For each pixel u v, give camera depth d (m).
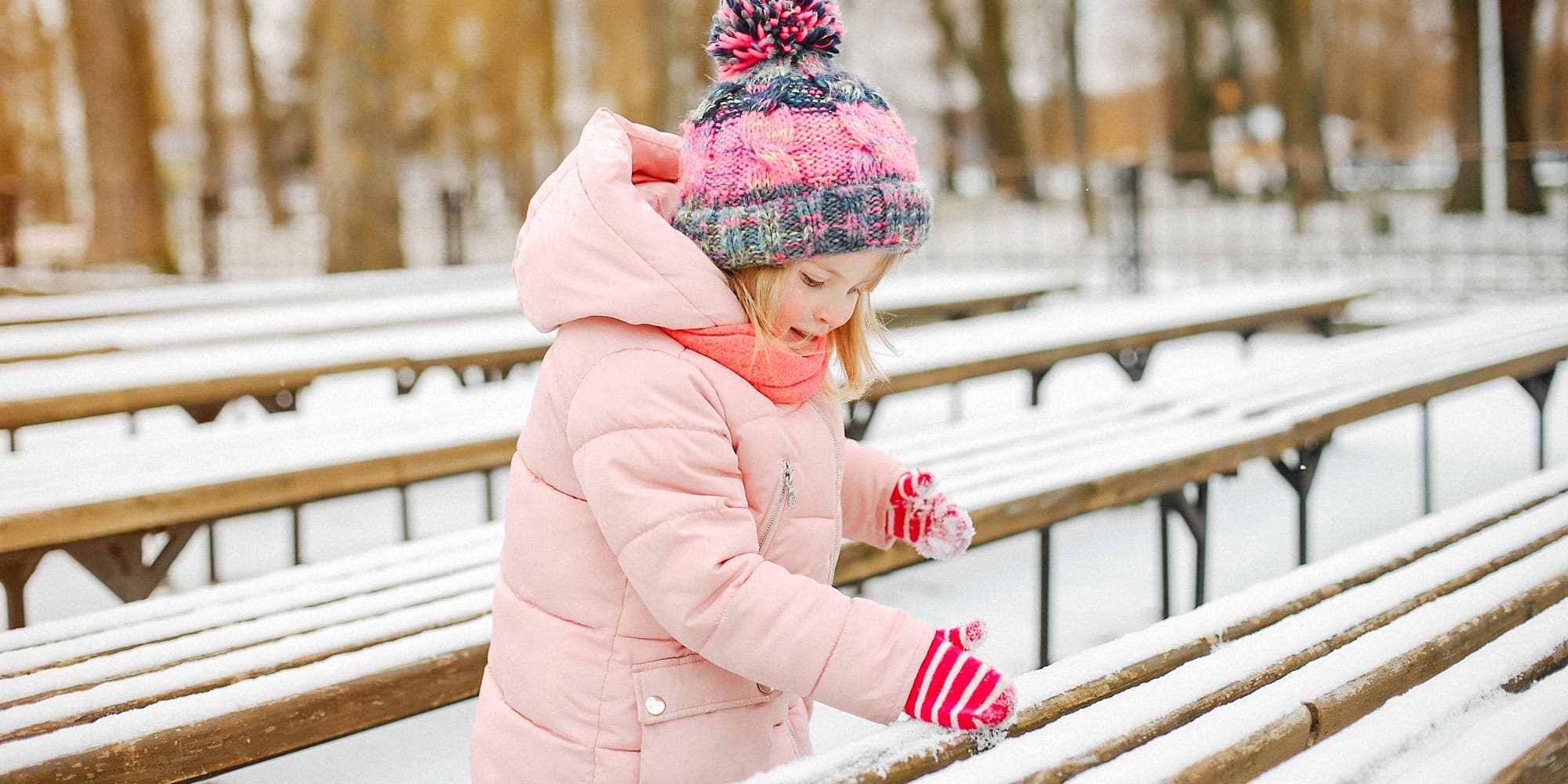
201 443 3.09
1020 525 2.50
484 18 24.19
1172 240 14.85
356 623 1.93
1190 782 1.19
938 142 26.12
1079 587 3.74
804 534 1.35
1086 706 1.39
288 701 1.66
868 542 1.60
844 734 2.63
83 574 3.99
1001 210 17.38
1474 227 13.60
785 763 1.36
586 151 1.30
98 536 2.45
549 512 1.31
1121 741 1.27
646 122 20.28
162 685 1.69
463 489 5.16
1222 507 4.65
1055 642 3.26
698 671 1.29
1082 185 10.92
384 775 2.51
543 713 1.31
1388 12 26.62
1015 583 3.78
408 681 1.77
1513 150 10.08
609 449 1.22
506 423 3.33
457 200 12.50
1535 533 2.18
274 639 1.90
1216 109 23.31
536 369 5.76
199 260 15.63
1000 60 22.45
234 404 5.60
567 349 1.29
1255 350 8.56
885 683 1.19
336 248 12.35
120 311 6.51
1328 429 3.32
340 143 12.28
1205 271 12.53
